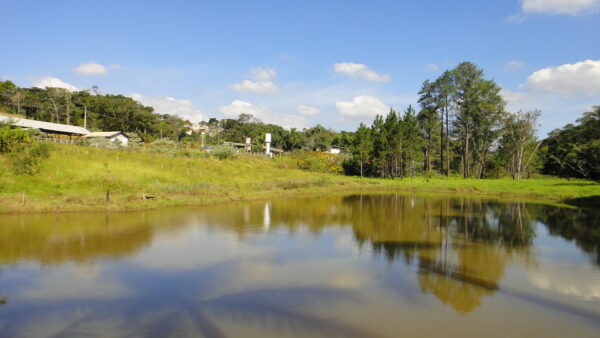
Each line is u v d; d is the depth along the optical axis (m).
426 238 14.04
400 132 45.12
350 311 7.30
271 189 28.86
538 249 12.51
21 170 21.45
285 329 6.49
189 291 8.21
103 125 69.88
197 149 53.06
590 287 8.88
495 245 13.01
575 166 47.22
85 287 8.30
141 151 38.81
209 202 21.58
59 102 68.00
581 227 16.52
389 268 10.15
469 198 28.81
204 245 12.16
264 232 14.43
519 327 6.74
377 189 36.34
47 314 6.95
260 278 9.15
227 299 7.80
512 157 49.41
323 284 8.80
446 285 8.88
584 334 6.52
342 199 27.03
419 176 50.94
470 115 47.53
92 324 6.57
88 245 11.72
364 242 13.23
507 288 8.75
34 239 12.20
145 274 9.24
